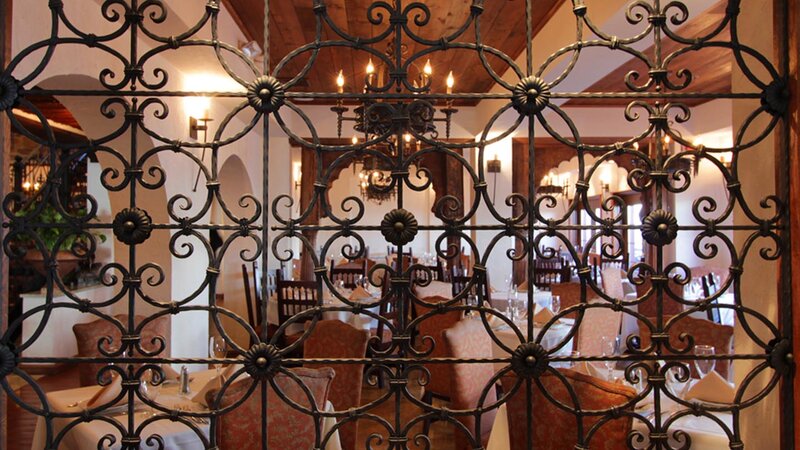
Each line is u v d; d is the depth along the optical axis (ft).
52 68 8.36
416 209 44.16
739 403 4.58
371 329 17.62
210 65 13.42
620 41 4.50
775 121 4.53
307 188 24.64
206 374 9.68
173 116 13.67
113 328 10.62
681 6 4.46
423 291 16.97
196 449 7.15
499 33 15.35
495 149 24.18
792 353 4.47
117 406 7.55
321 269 4.43
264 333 4.51
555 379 6.49
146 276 13.44
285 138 24.47
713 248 4.53
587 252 4.53
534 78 4.48
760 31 5.41
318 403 7.18
